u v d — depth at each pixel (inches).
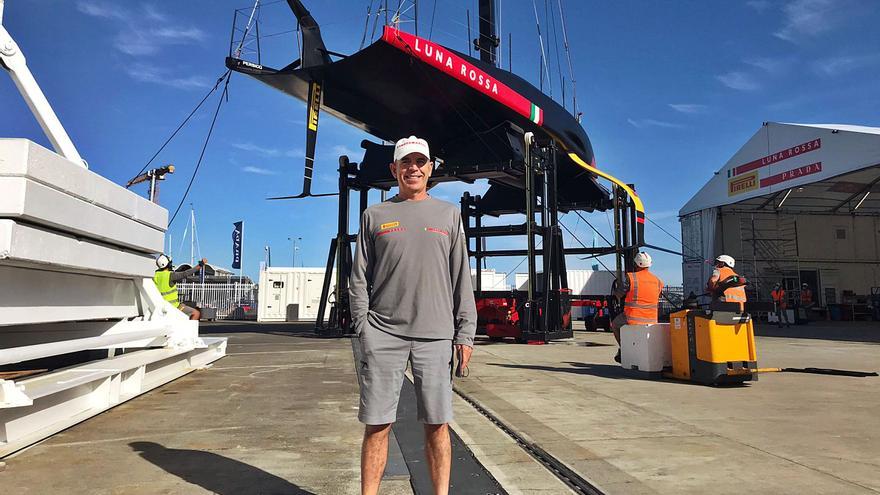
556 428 160.1
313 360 334.3
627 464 124.6
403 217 90.7
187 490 105.3
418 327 87.2
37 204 131.6
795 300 1043.9
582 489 107.7
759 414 181.0
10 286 138.2
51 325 199.2
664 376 262.8
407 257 88.4
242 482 110.3
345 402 198.7
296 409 185.6
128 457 126.6
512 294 514.3
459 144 569.9
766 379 262.2
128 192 187.9
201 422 164.2
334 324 556.4
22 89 173.3
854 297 1101.7
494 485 110.4
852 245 1139.9
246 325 880.9
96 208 162.4
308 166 476.4
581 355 373.1
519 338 498.9
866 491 107.0
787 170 863.1
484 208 703.1
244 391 220.4
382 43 428.8
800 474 117.4
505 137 536.1
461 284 94.2
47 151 135.9
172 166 310.7
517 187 607.5
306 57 467.2
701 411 185.6
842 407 193.5
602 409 188.5
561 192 747.4
